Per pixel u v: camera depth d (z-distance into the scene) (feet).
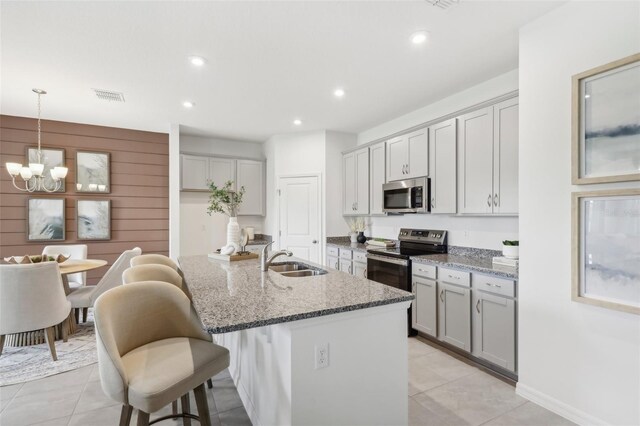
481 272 8.46
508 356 7.80
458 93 11.43
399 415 5.47
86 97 11.78
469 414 6.66
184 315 5.53
